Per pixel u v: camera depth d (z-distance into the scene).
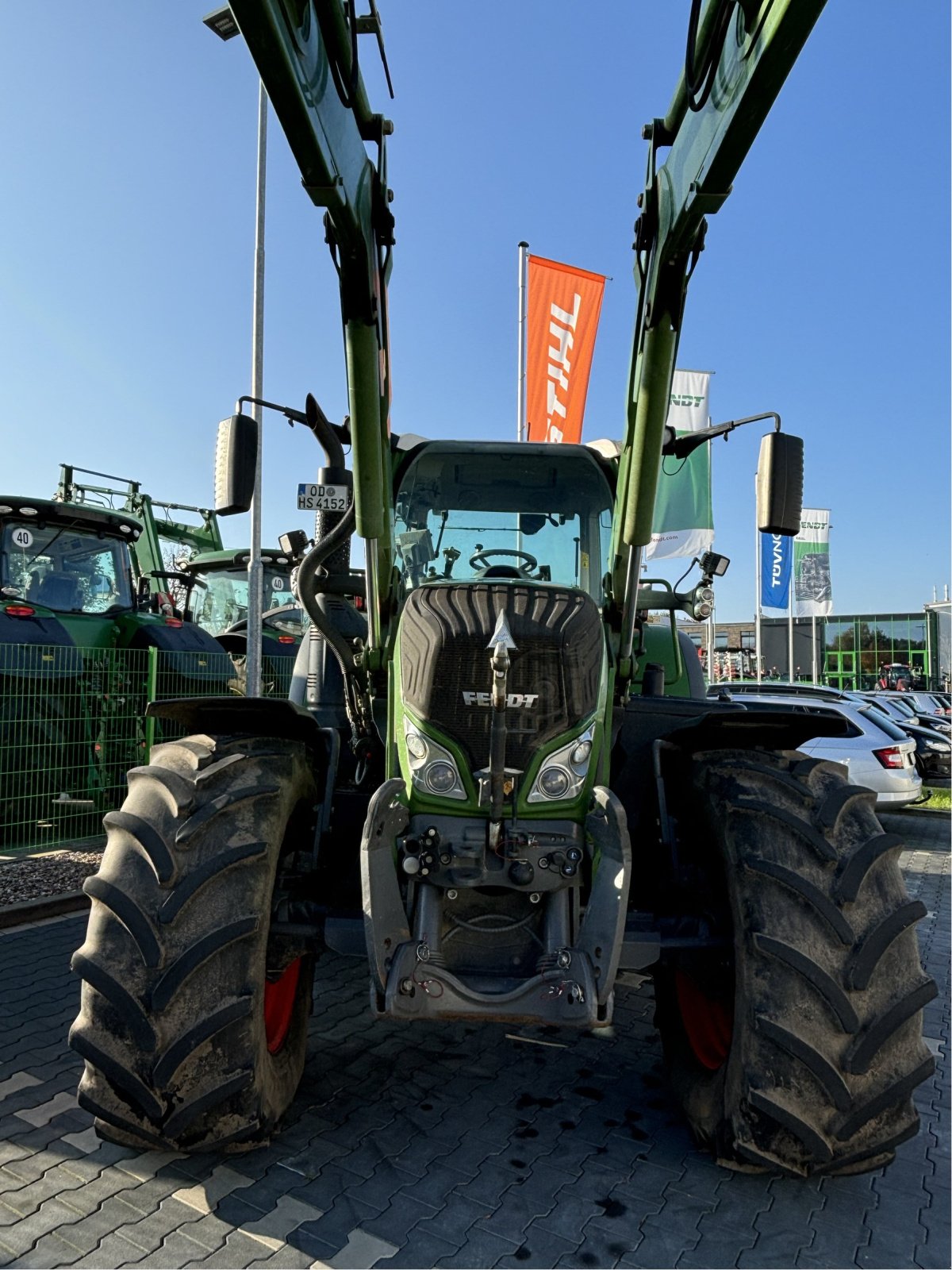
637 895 3.24
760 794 2.50
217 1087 2.17
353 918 2.60
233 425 3.07
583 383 10.52
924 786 11.16
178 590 12.08
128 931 2.20
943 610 31.64
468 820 2.58
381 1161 2.51
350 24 2.43
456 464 3.87
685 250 2.65
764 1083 2.21
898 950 2.31
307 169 2.26
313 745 2.99
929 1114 3.01
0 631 6.29
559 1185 2.42
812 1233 2.26
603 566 3.82
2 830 6.29
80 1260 2.05
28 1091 2.85
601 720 2.74
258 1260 2.07
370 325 2.78
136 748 7.14
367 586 3.16
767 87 1.95
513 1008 2.33
